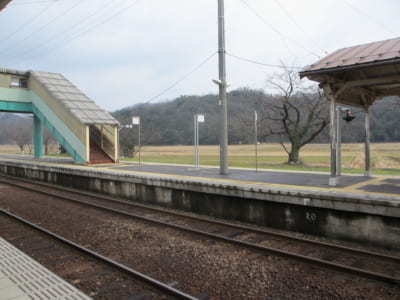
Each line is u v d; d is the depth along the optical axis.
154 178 13.08
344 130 35.66
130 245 7.71
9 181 21.89
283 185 10.55
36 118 30.06
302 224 8.98
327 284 5.46
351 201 7.95
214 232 8.98
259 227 9.75
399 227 7.35
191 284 5.52
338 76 10.52
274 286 5.41
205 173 15.09
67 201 13.76
